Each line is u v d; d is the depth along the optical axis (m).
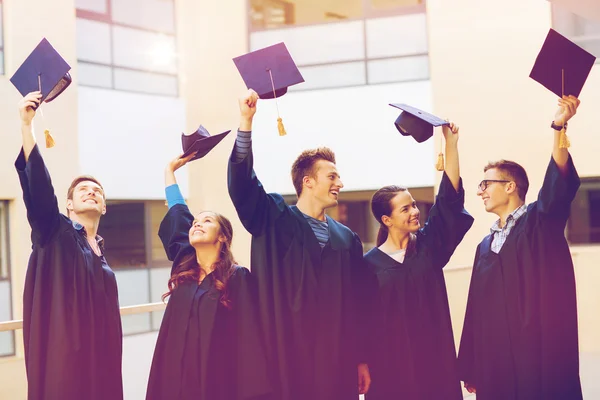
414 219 3.82
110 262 10.65
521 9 9.28
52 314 3.23
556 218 3.72
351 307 3.48
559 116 3.58
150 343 4.20
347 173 10.22
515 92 9.30
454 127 3.75
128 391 4.03
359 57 10.27
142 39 10.38
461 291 5.88
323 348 3.39
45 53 3.30
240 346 3.31
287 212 3.47
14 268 8.69
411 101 9.98
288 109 10.43
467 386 3.96
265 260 3.40
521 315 3.70
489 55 9.41
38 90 3.29
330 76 10.37
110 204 10.69
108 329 3.36
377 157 10.08
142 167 10.24
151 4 10.49
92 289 3.32
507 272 3.75
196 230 3.36
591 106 9.04
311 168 3.54
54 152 9.19
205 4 10.72
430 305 3.79
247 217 3.37
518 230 3.78
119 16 10.20
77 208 3.43
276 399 3.31
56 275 3.25
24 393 3.61
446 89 9.64
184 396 3.24
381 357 3.70
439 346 3.79
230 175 3.30
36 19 9.02
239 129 3.30
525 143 9.25
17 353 3.58
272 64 3.42
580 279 9.15
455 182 3.76
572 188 3.63
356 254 3.59
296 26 10.48
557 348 3.67
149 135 10.33
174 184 3.68
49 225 3.26
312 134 10.34
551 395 3.65
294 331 3.38
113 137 9.98
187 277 3.38
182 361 3.27
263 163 10.47
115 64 10.11
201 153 3.60
